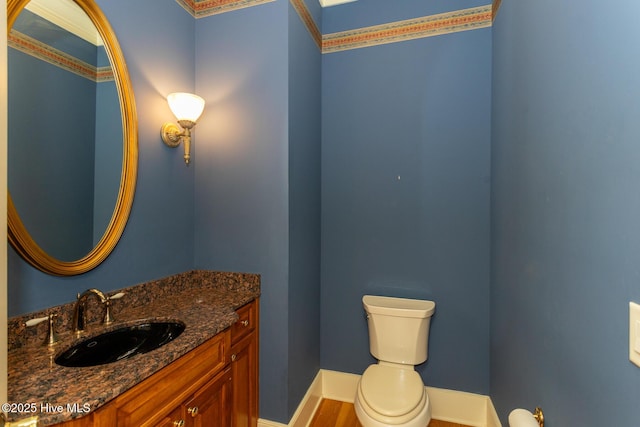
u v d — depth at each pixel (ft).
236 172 5.69
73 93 3.88
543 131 3.46
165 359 3.16
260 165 5.53
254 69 5.54
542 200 3.48
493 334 5.76
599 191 2.36
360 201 6.82
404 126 6.55
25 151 3.38
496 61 5.61
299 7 5.86
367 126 6.77
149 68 4.95
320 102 7.00
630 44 1.98
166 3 5.27
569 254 2.85
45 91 3.59
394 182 6.62
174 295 5.37
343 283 6.93
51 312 3.56
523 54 4.12
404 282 6.56
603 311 2.31
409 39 6.50
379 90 6.70
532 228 3.77
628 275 2.01
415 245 6.50
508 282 4.78
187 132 5.29
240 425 4.96
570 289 2.83
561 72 3.02
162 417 3.20
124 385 2.71
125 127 4.50
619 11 2.10
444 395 6.31
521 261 4.18
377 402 4.74
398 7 6.56
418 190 6.47
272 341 5.48
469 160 6.16
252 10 5.55
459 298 6.24
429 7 6.37
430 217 6.40
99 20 4.14
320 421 6.26
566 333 2.91
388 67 6.64
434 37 6.35
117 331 3.98
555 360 3.14
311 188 6.49
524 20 4.09
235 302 4.95
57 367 2.95
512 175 4.59
